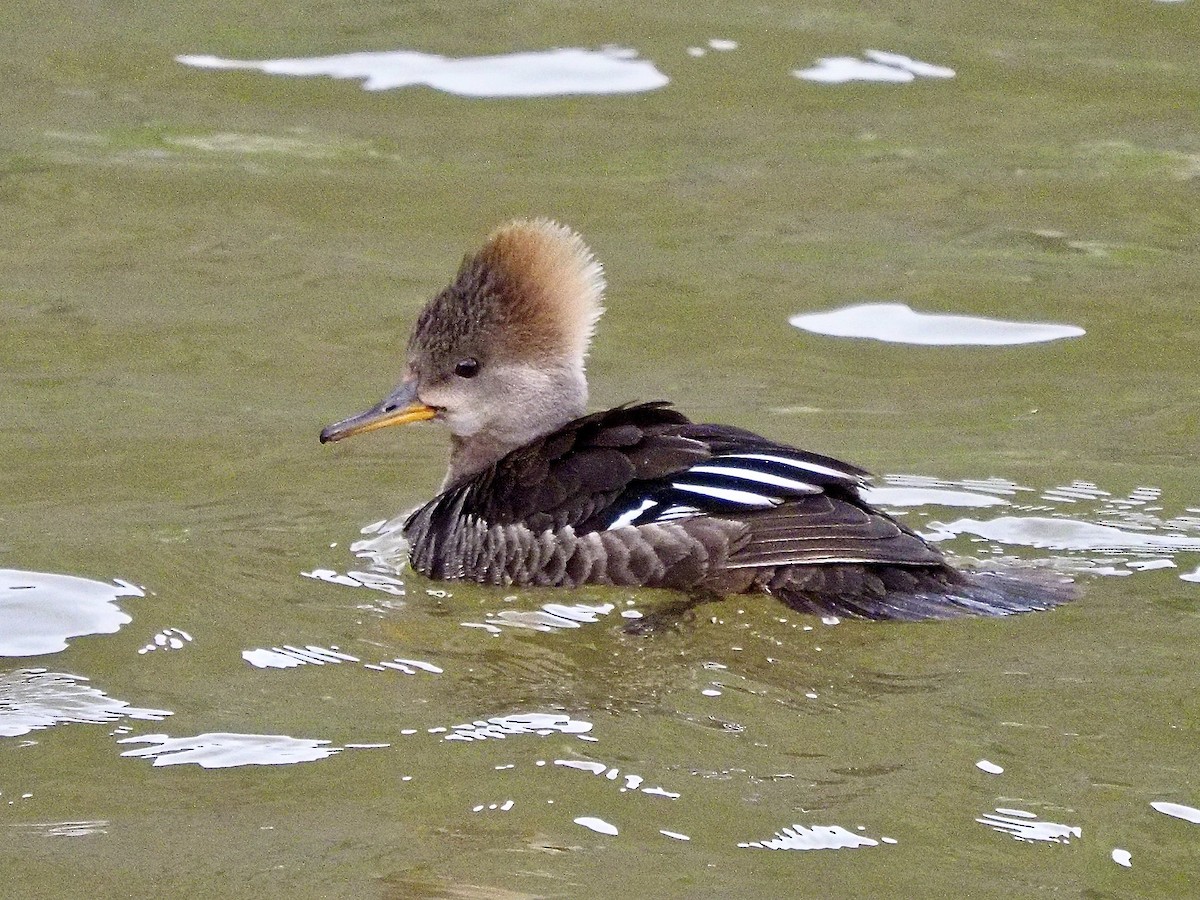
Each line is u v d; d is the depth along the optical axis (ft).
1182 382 52.37
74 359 53.57
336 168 66.59
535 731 33.42
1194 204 63.82
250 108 71.15
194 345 54.65
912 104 71.51
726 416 50.11
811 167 66.69
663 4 80.64
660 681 35.40
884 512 41.50
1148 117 70.23
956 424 49.62
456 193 64.80
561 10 80.28
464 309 43.24
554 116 70.64
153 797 31.37
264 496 45.37
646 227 62.54
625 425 40.29
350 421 43.70
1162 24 78.84
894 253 61.05
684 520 38.27
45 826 30.50
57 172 66.13
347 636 37.52
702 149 68.13
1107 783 31.32
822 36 77.71
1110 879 28.71
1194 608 37.86
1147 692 34.32
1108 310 57.11
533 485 39.81
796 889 28.53
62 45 76.18
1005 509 43.47
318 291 58.29
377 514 44.42
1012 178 65.87
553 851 29.63
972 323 56.39
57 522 43.39
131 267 59.77
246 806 31.07
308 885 28.78
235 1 81.25
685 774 31.86
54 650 36.83
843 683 35.09
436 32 77.87
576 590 39.06
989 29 78.69
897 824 30.25
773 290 58.59
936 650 36.29
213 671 35.99
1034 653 36.01
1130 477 45.65
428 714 34.14
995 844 29.66
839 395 51.78
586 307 43.70
